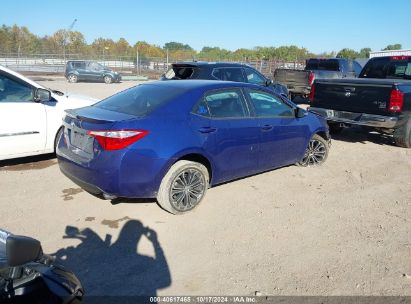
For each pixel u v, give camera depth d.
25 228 4.08
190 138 4.37
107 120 4.02
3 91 5.67
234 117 4.95
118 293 3.10
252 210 4.73
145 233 4.07
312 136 6.30
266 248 3.85
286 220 4.49
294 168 6.47
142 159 4.03
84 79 25.83
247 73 9.26
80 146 4.29
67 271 2.25
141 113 4.29
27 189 5.16
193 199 4.61
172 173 4.30
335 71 15.01
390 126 7.62
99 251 3.70
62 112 6.21
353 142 8.83
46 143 6.09
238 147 4.94
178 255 3.67
